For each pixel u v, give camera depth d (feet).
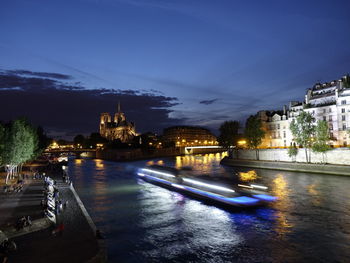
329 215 97.60
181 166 319.06
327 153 217.36
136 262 65.92
